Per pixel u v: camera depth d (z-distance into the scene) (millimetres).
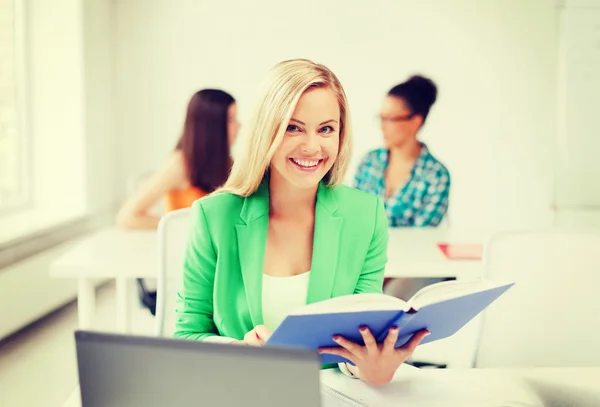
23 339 3246
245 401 663
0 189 3709
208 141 2705
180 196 2768
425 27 4324
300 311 846
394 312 879
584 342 1490
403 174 3424
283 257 1234
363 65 4363
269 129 1145
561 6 4242
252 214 1216
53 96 3986
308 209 1242
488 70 4344
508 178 4410
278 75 1150
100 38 4258
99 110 4273
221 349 662
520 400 1062
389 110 3412
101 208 4348
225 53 4430
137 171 4562
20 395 2529
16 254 3191
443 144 4402
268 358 645
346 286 1227
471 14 4305
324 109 1135
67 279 3832
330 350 985
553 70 4312
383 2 4316
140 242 2465
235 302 1214
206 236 1229
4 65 3686
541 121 4359
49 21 3932
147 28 4434
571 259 1499
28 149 3965
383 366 989
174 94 4488
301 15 4355
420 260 2191
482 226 4449
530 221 4430
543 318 1498
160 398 696
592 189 4375
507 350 1503
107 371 714
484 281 975
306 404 644
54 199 4066
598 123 4332
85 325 2184
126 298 2355
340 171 1234
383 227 1286
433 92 4344
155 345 687
